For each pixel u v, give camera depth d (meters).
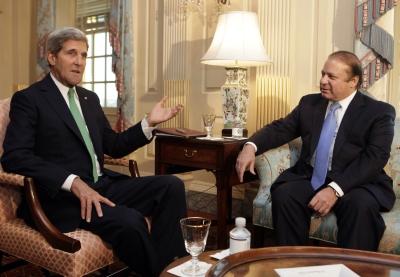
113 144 2.23
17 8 4.97
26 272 2.24
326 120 2.23
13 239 1.77
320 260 1.37
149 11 3.79
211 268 1.25
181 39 3.48
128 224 1.72
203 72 3.40
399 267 1.33
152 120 2.19
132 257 1.76
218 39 2.75
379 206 1.98
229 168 2.52
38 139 1.93
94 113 2.17
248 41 2.68
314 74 2.85
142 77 3.88
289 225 2.06
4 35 5.04
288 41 2.88
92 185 2.00
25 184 1.73
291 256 1.39
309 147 2.26
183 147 2.67
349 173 2.02
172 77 3.56
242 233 1.46
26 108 1.91
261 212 2.24
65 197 1.86
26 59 4.99
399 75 2.68
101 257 1.69
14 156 1.80
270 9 2.95
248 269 1.29
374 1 2.54
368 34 2.57
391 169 2.28
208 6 3.34
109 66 4.56
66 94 2.04
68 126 1.96
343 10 2.72
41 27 4.56
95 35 4.67
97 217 1.75
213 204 3.42
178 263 1.42
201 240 1.35
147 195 2.03
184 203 2.01
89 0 4.65
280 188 2.12
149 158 3.91
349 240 1.91
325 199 1.97
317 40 2.82
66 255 1.60
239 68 2.81
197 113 3.45
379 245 1.93
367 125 2.11
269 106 2.97
